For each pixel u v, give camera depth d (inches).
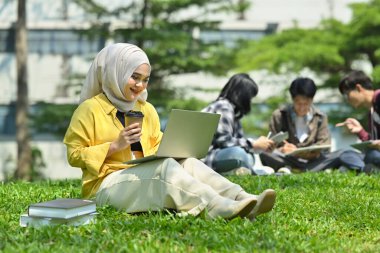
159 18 999.0
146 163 210.5
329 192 275.9
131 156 226.2
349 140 1015.0
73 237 178.1
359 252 177.2
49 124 984.3
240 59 954.7
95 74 226.8
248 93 360.2
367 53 906.1
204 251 169.6
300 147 383.9
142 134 227.9
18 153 956.6
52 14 1133.7
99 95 227.1
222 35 1138.7
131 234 183.9
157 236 181.8
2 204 235.1
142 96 230.7
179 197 198.5
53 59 1130.7
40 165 1008.2
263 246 175.2
